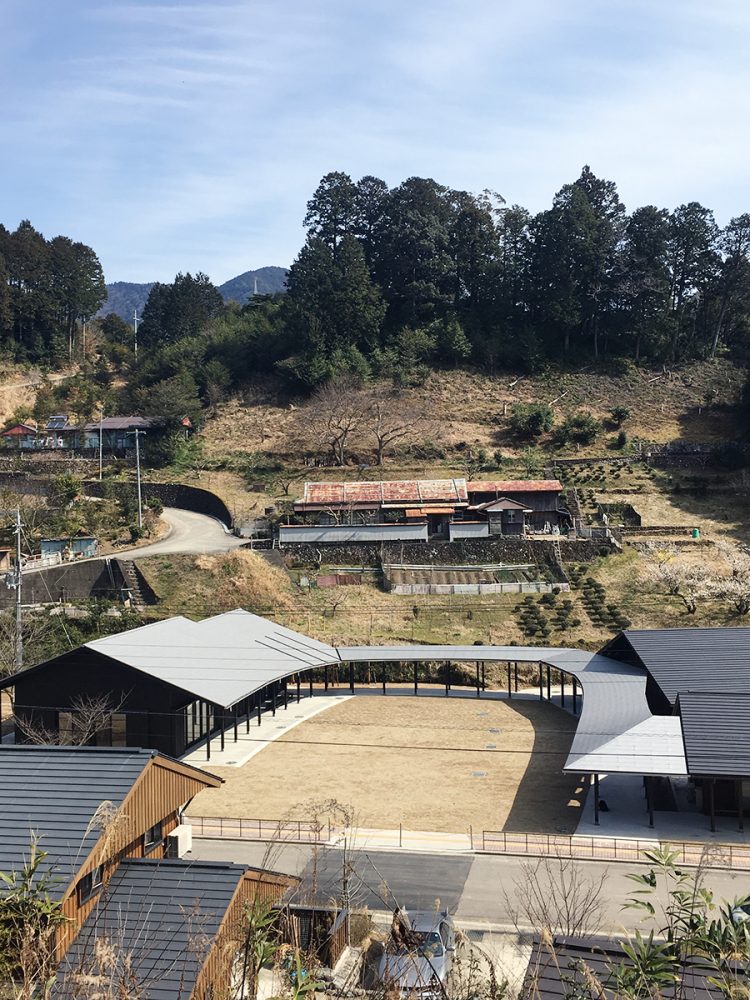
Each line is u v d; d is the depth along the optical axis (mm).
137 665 36562
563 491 73062
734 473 78938
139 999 10148
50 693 37094
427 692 48344
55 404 105688
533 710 44219
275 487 79000
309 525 67250
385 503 70562
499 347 104688
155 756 20609
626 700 35000
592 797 32094
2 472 83875
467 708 44844
